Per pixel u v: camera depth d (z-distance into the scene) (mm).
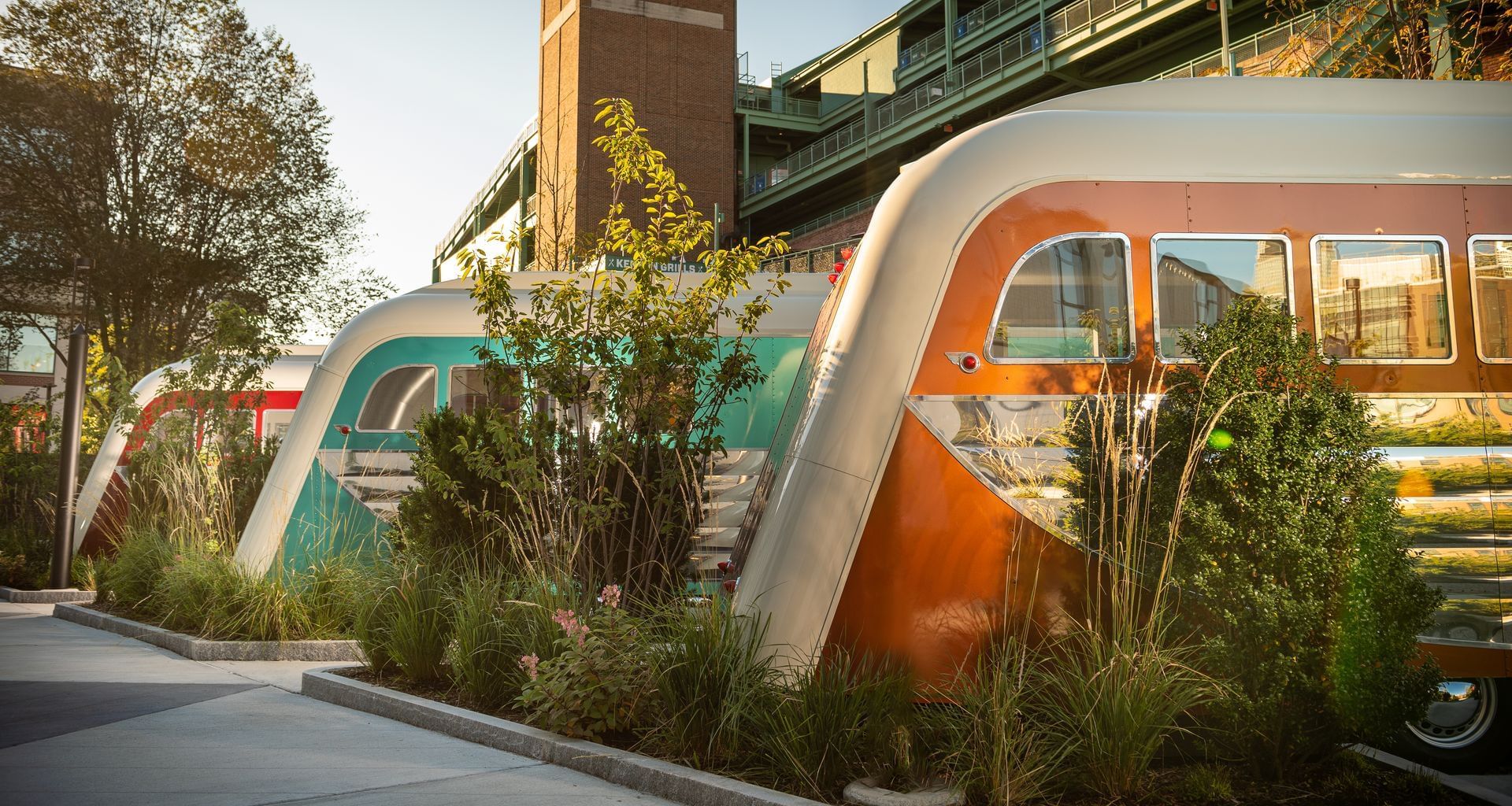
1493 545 5469
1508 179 5836
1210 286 5617
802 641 5184
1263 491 4547
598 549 7602
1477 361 5648
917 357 5426
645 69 53812
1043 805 4234
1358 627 4477
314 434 9844
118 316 23969
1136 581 4934
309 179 25859
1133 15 39000
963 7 57312
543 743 5234
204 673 7703
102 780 4742
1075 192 5637
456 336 10078
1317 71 14844
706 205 54875
